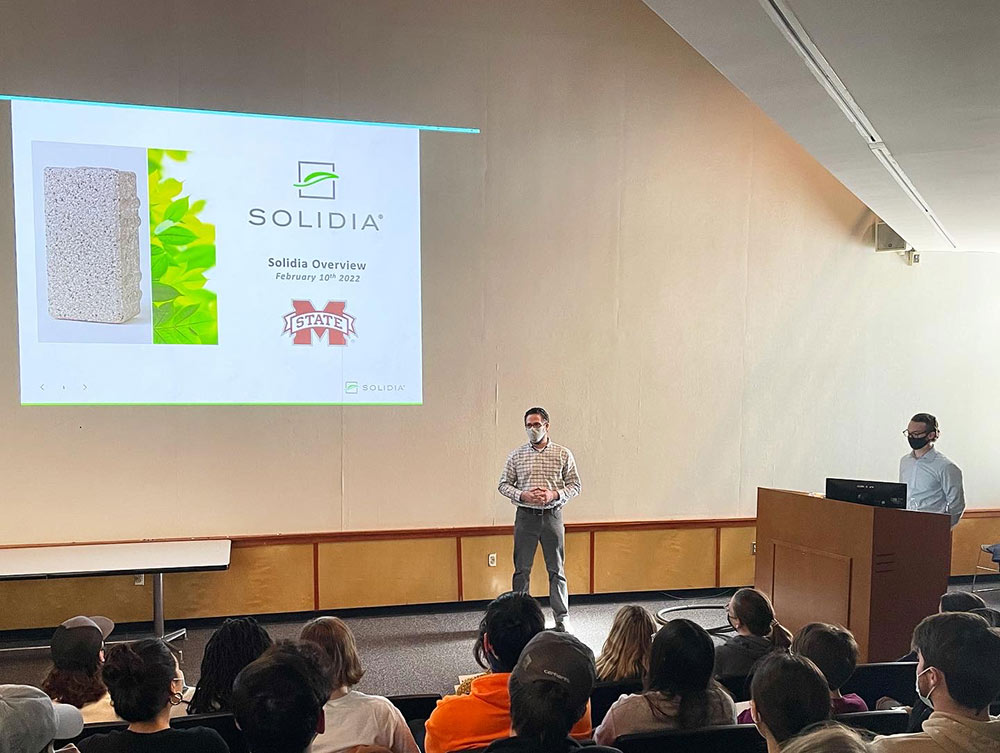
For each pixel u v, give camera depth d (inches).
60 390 176.9
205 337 184.1
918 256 230.8
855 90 112.8
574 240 207.3
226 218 184.5
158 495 183.6
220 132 183.6
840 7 85.5
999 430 234.1
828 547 143.0
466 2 197.8
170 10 179.9
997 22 87.7
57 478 177.9
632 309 211.8
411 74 195.2
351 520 195.6
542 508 181.2
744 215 218.5
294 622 189.5
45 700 50.6
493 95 200.7
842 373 227.5
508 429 204.8
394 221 195.5
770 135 219.5
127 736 63.3
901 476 181.2
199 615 185.9
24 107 172.6
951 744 55.8
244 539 187.0
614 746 71.6
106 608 181.5
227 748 65.6
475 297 201.6
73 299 176.6
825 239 224.8
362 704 76.4
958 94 112.7
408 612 198.4
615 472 212.2
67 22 174.4
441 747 69.7
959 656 56.6
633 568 212.5
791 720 56.9
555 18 203.5
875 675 96.7
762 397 221.8
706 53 100.6
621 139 209.3
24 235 173.6
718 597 215.3
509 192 202.7
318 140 189.9
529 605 77.5
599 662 97.7
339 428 193.5
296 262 189.2
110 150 177.6
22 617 177.0
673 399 215.5
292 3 186.9
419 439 199.0
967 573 234.1
